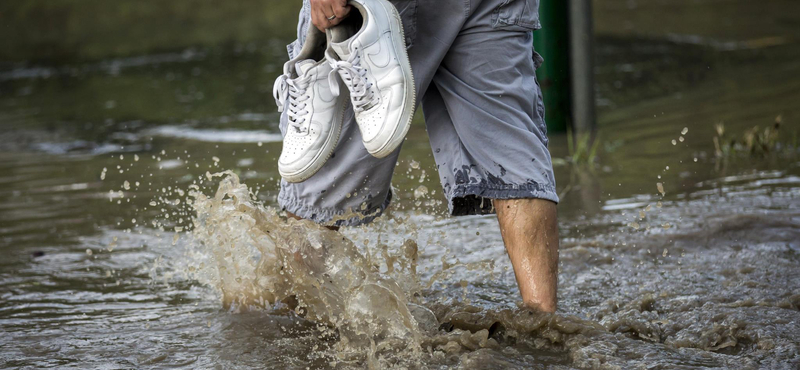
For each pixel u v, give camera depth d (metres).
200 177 17.20
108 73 39.50
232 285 9.48
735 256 10.46
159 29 55.75
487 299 9.48
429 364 7.50
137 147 21.72
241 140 21.69
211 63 40.72
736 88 24.25
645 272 10.09
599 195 14.18
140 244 12.51
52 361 8.03
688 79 26.92
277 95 8.80
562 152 18.02
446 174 8.53
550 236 8.12
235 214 9.55
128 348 8.34
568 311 8.85
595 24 45.72
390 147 8.04
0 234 13.43
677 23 43.53
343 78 8.06
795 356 7.13
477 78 8.26
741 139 17.50
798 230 11.36
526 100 8.33
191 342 8.48
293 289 8.91
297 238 8.79
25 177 18.56
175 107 28.64
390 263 9.43
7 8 56.03
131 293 10.27
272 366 7.73
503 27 8.23
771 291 9.00
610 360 7.21
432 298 9.54
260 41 48.69
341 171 8.90
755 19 42.16
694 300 8.80
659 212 12.77
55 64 44.28
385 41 8.01
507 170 8.10
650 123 20.56
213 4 59.78
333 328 8.74
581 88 19.83
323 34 8.59
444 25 8.28
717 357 7.22
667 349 7.45
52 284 10.69
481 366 7.28
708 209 12.72
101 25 56.62
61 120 27.34
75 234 13.23
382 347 7.96
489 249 11.38
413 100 8.09
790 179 14.34
